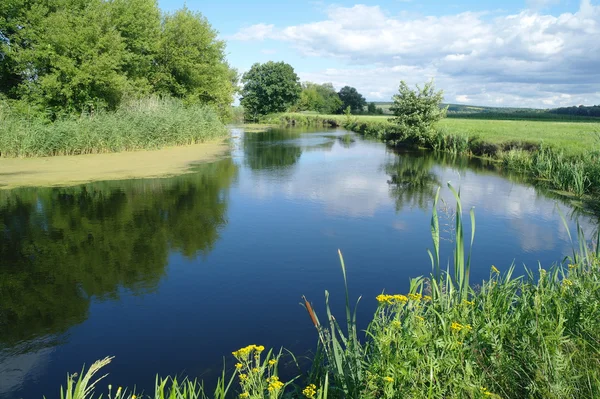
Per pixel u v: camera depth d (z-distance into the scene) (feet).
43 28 63.87
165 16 99.76
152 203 34.88
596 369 8.51
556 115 178.50
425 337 9.09
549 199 37.86
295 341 14.62
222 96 111.04
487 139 69.15
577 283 12.21
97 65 66.28
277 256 23.20
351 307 17.16
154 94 91.25
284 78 204.74
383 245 25.12
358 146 91.25
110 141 64.39
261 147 86.33
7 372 13.15
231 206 34.63
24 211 31.68
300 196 38.96
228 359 13.64
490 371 9.28
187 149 75.46
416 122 89.81
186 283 19.65
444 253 23.68
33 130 57.06
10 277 20.18
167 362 13.55
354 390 9.32
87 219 29.86
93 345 14.61
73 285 19.39
